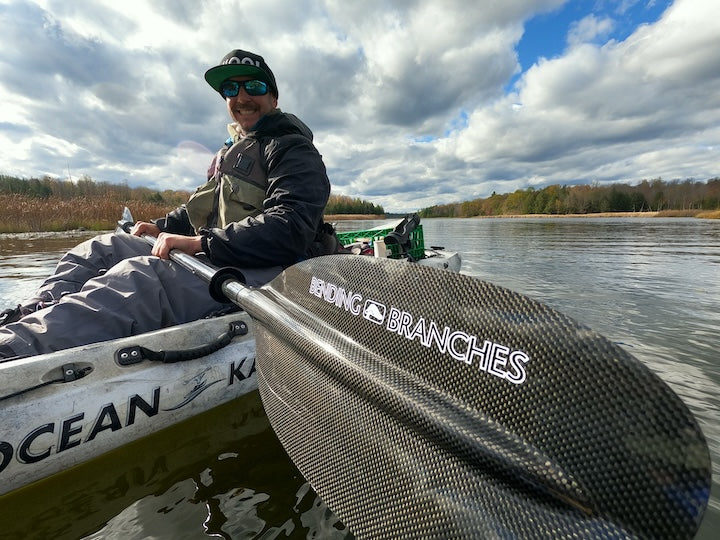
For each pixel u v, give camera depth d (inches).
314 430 46.1
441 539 32.3
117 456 54.1
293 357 51.8
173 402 58.8
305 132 86.8
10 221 577.3
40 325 51.6
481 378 33.6
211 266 74.2
